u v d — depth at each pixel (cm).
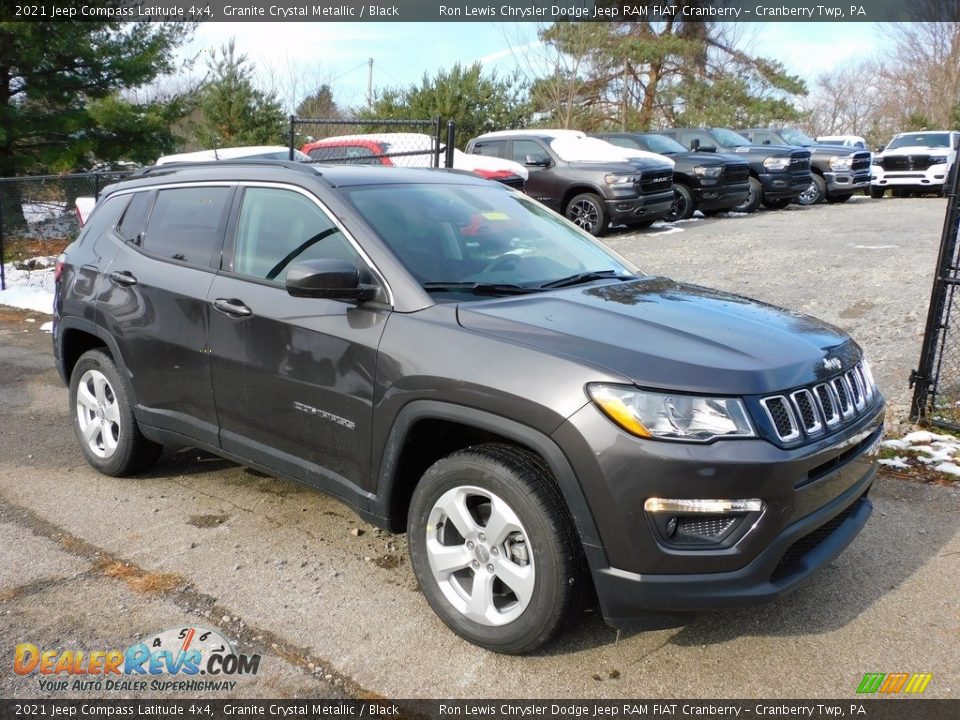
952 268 557
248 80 2295
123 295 459
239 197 421
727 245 1266
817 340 340
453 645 326
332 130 2186
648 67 3150
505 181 1305
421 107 2580
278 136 2295
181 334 423
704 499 279
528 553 302
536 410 291
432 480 325
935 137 2252
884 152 2238
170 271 436
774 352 312
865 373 357
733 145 1861
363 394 342
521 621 304
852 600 363
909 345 718
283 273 387
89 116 1630
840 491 323
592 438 282
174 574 377
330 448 363
